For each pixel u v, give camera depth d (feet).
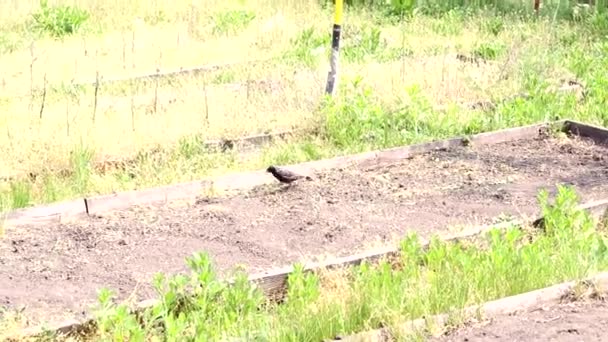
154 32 49.70
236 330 17.70
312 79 37.83
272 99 34.83
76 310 19.85
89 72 41.47
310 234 23.93
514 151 30.48
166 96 36.47
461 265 20.04
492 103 35.29
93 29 50.47
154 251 23.02
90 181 27.53
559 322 18.02
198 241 23.58
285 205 25.98
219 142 30.89
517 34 46.57
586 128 31.73
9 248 23.25
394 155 29.53
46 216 24.80
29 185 27.25
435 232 23.30
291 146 30.53
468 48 45.55
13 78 39.99
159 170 28.66
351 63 41.52
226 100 35.12
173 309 18.81
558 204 22.77
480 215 24.90
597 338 17.33
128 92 37.60
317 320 17.84
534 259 20.18
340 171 28.58
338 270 20.54
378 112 31.91
